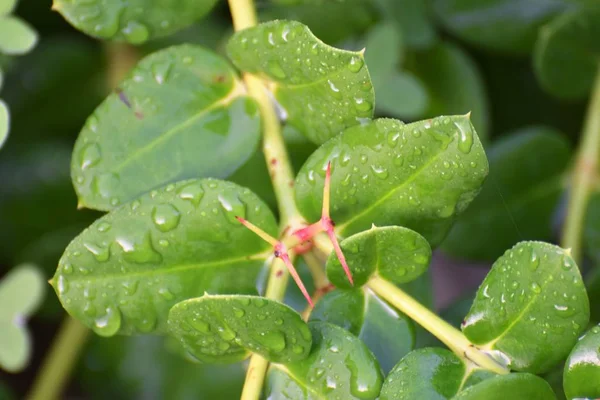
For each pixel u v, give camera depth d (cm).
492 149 54
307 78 45
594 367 43
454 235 53
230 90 47
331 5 56
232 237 45
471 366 44
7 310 51
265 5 56
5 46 49
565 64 53
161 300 45
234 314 43
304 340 44
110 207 46
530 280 44
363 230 45
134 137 46
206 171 46
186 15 47
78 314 45
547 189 54
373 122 45
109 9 47
